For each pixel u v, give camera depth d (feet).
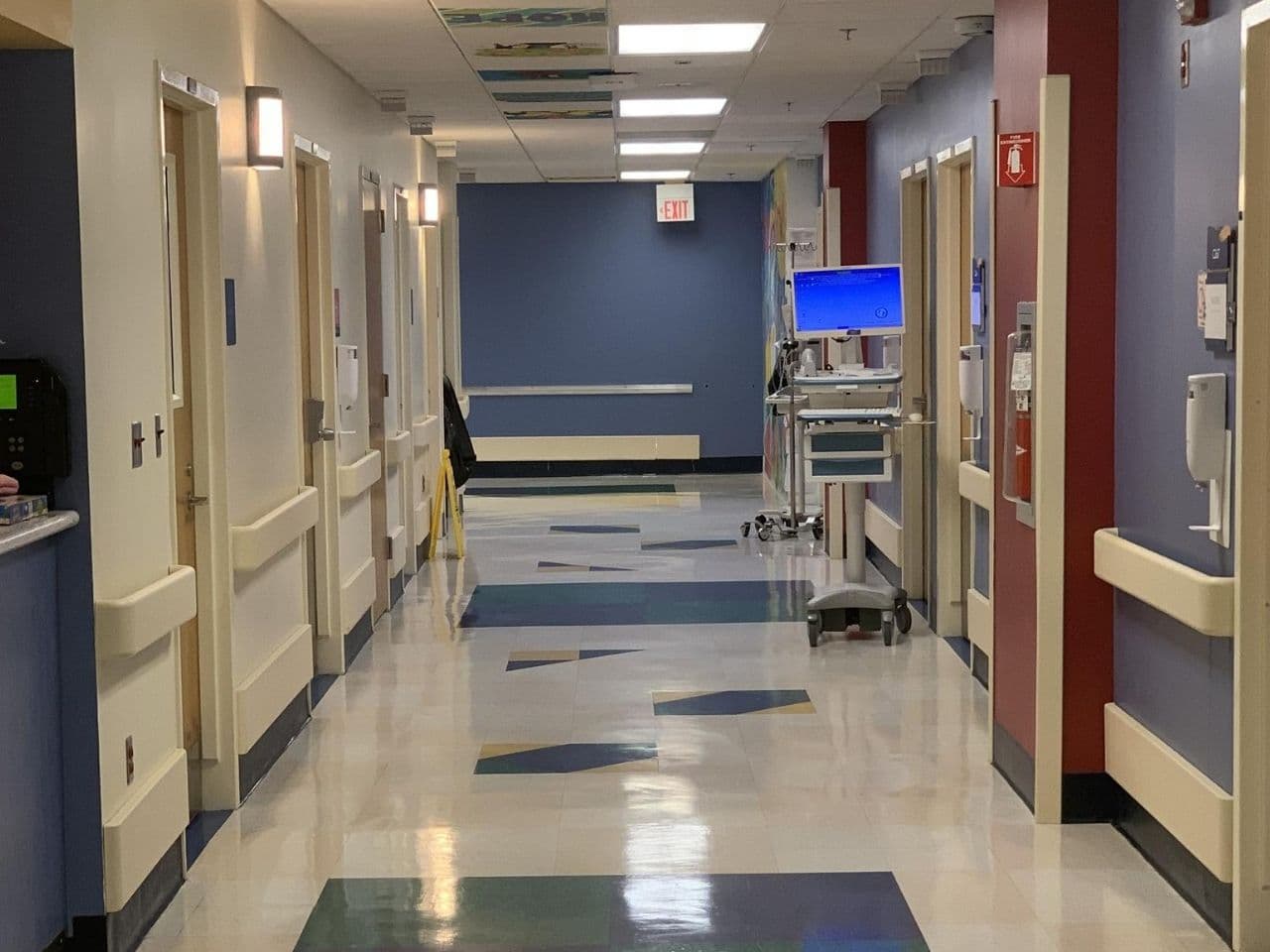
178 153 17.24
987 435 24.16
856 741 20.61
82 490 12.92
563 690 23.68
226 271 17.97
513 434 57.36
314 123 23.77
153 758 14.74
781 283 47.88
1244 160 12.62
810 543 38.60
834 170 36.04
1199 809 13.94
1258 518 12.94
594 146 41.60
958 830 16.89
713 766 19.48
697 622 28.94
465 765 19.67
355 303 27.25
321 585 24.80
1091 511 16.84
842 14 22.26
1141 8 15.64
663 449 57.26
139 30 14.67
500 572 34.91
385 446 30.37
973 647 24.32
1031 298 17.48
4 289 12.79
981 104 23.93
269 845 16.61
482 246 56.59
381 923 14.30
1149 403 15.51
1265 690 13.07
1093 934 13.91
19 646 12.16
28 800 12.35
